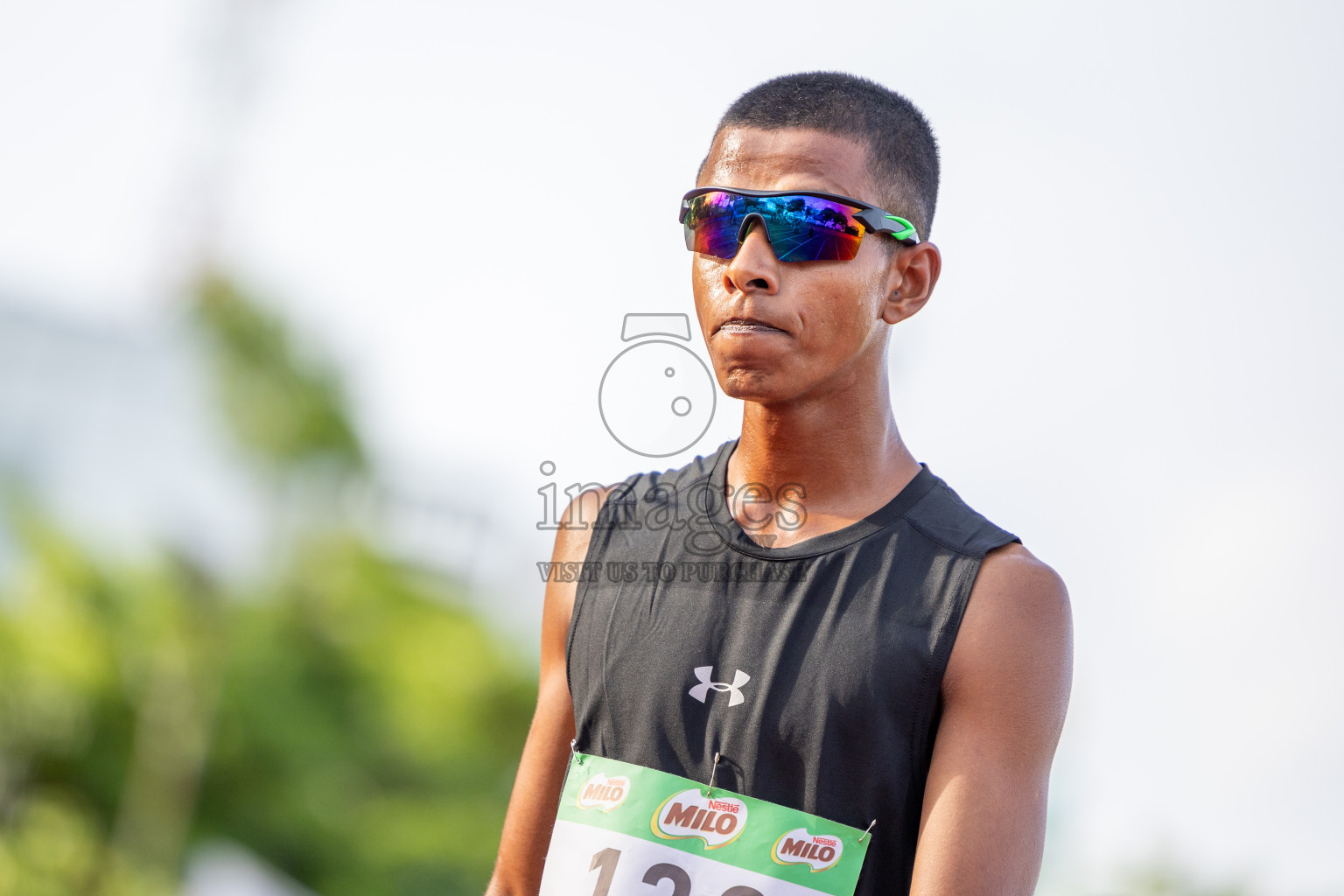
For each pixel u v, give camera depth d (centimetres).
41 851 5381
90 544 5694
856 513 571
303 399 5844
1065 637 537
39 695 5509
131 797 5609
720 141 586
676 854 540
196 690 5725
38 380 6919
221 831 5941
